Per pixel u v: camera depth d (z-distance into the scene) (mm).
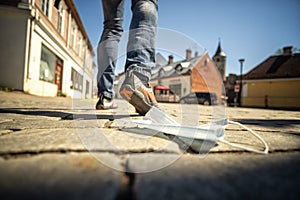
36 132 1133
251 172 625
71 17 14523
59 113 2422
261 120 2918
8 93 7195
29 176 540
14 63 8328
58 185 500
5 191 467
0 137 972
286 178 581
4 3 8328
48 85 10820
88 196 459
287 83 18750
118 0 2031
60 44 12094
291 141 1184
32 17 8688
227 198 463
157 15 1709
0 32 8289
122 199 456
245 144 1073
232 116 3783
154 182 544
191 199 457
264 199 460
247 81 21109
